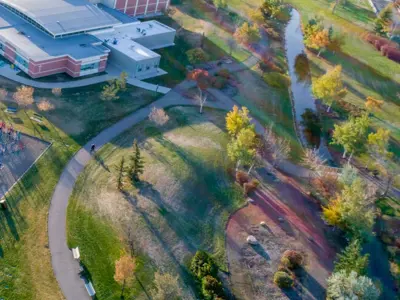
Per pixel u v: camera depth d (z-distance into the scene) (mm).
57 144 88438
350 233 80750
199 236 75875
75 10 126375
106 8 140750
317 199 89000
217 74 126125
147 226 74188
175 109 107875
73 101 102375
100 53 114000
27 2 123312
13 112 94438
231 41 142000
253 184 87562
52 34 114500
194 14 161000
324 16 182125
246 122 95062
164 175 84938
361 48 158750
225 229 78625
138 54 119188
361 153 105875
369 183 95812
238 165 90750
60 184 79188
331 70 129000
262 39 154250
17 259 65500
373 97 131500
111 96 103875
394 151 109375
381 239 83875
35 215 72562
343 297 65375
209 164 91125
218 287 66438
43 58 105438
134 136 95438
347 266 70625
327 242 80438
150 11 153375
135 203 77750
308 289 71250
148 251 70312
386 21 168125
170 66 126375
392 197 94562
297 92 129625
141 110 104812
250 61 139000
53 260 66250
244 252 75312
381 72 145500
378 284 73875
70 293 62344
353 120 106438
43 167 82250
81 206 75562
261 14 165500
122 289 63969
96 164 85562
